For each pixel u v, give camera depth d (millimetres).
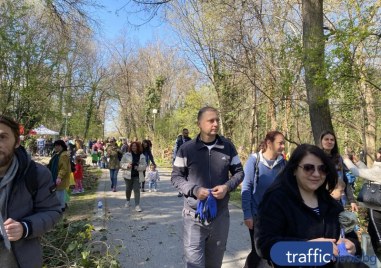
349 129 15789
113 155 13789
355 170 4836
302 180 2539
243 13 14609
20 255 2512
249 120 21438
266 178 4453
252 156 4582
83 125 38562
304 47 8484
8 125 2467
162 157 33312
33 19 12445
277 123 18078
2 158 2443
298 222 2479
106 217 8867
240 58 15469
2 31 10422
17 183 2504
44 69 12133
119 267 5211
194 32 20453
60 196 8977
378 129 18672
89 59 21469
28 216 2543
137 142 10008
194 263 3838
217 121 3957
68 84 14781
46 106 12961
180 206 10555
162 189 14375
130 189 10297
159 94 39438
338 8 10172
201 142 4020
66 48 13148
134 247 6449
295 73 10750
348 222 2547
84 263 4906
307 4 8414
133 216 9109
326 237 2494
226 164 4004
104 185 15719
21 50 10969
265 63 13266
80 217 8914
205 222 3811
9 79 11336
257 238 2531
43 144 33906
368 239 3441
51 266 4852
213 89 23797
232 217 8992
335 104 9781
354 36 6969
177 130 35000
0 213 2369
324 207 2578
